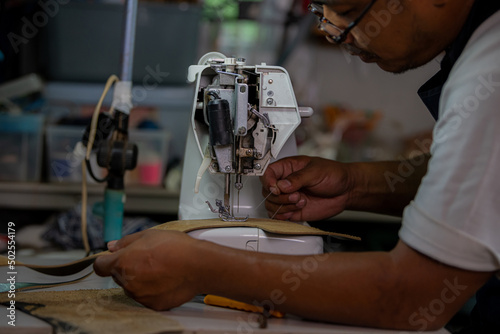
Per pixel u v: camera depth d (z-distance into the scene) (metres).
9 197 2.66
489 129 0.88
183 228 1.13
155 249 0.99
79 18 2.74
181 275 0.98
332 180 1.44
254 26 3.04
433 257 0.91
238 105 1.19
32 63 2.83
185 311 1.05
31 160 2.78
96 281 1.31
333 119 3.21
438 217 0.90
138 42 2.80
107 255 1.03
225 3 2.90
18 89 2.61
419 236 0.92
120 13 2.75
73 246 2.27
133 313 1.00
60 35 2.77
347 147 3.18
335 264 0.95
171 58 2.84
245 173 1.26
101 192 2.67
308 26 2.79
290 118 1.27
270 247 1.15
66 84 2.88
